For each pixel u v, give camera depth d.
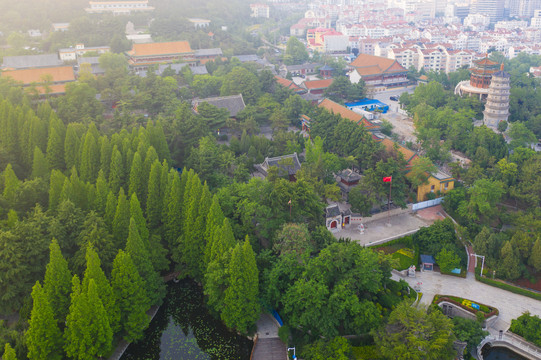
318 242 108.38
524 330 96.88
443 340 83.38
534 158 154.38
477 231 129.88
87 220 100.25
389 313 97.50
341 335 94.06
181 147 160.25
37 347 79.56
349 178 150.38
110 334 85.19
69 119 167.38
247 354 95.62
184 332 100.94
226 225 97.88
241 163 142.88
